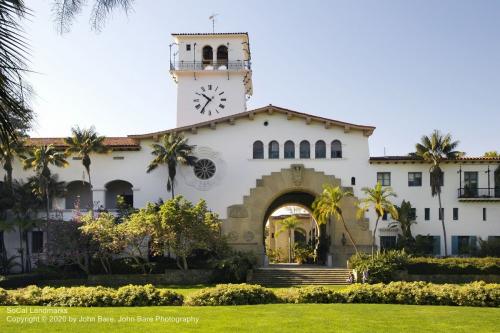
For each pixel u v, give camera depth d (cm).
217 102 5916
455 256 4850
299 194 5738
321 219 4769
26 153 4659
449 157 4847
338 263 4797
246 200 4903
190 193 4903
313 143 4953
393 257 4212
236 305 2330
